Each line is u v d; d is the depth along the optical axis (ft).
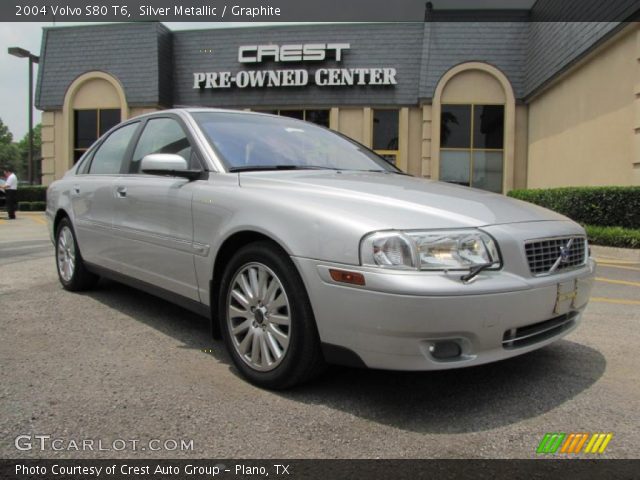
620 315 15.28
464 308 8.01
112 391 9.48
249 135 12.76
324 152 13.51
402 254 8.07
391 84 54.08
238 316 10.22
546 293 9.00
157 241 12.44
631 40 32.09
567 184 41.57
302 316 8.98
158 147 13.39
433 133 51.96
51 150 62.80
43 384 9.73
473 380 10.26
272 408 8.91
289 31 56.65
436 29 52.39
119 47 59.47
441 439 7.99
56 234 17.87
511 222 9.27
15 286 17.92
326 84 54.75
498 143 52.13
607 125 35.14
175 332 12.99
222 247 10.58
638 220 29.91
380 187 10.21
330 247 8.55
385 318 8.02
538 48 46.88
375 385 9.92
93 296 16.55
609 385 10.09
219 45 58.80
